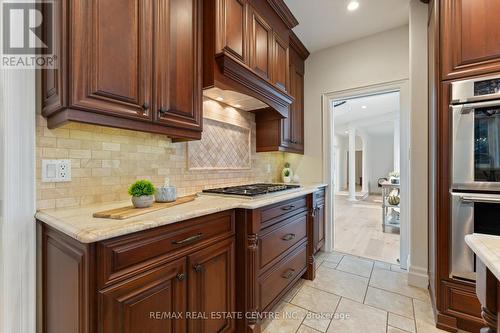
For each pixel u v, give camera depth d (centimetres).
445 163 159
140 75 121
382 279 231
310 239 235
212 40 160
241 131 254
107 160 140
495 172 143
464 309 151
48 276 107
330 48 301
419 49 219
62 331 96
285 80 243
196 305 119
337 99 300
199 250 121
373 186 1095
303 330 159
